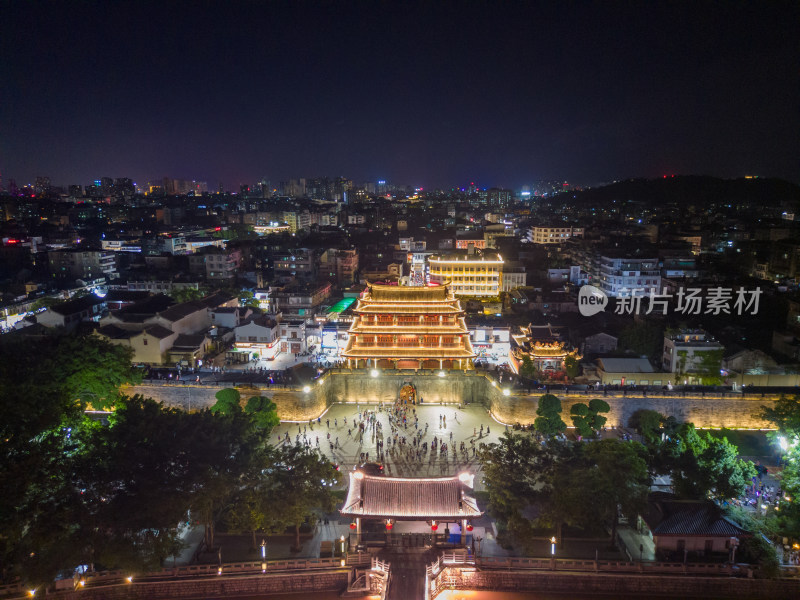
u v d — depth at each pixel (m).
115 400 91.75
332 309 152.25
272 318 134.25
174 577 57.50
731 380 103.94
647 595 57.62
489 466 65.25
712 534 58.91
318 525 67.19
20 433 62.97
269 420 85.06
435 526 61.22
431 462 82.44
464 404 106.88
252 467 63.50
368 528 65.94
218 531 66.62
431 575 56.72
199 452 64.25
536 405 95.69
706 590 57.09
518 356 113.06
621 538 63.78
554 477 61.78
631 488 60.31
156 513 55.00
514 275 192.62
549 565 58.66
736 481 64.38
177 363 117.56
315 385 100.50
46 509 56.09
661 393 94.31
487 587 58.94
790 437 75.00
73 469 61.16
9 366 85.25
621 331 121.88
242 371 111.31
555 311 149.62
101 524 55.59
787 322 138.25
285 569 58.53
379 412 103.12
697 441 72.00
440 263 189.50
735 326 134.88
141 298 156.25
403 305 114.38
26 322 145.50
